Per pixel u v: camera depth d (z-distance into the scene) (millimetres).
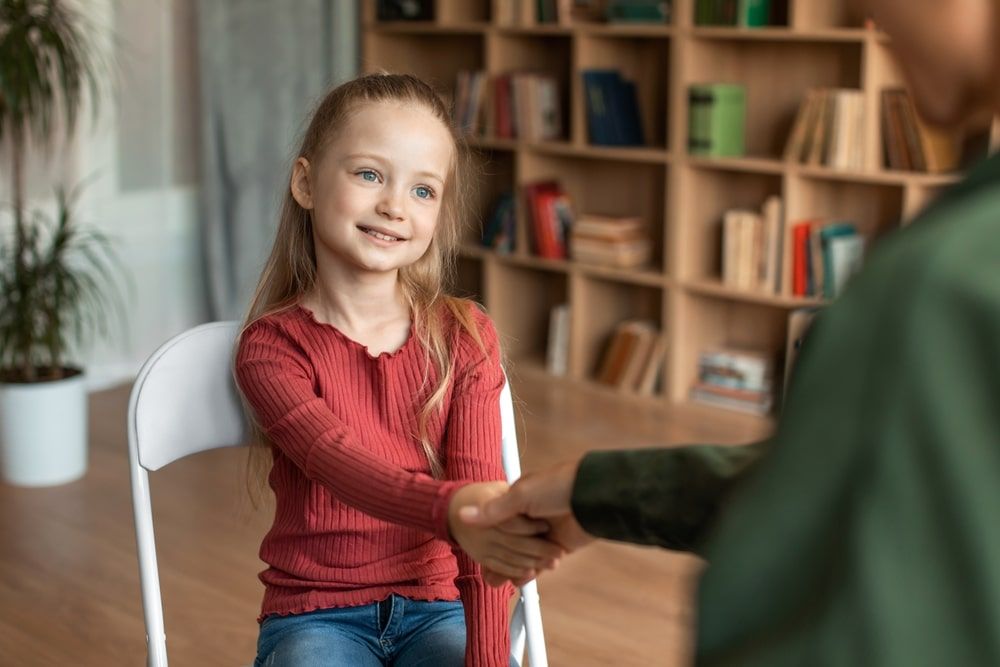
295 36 4578
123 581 2865
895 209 3930
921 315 429
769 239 3994
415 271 1592
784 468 462
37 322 3455
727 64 4199
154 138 4426
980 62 473
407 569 1489
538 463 3650
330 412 1427
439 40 4996
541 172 4598
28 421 3387
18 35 3238
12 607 2730
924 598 417
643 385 4328
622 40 4406
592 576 2904
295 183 1542
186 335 1562
